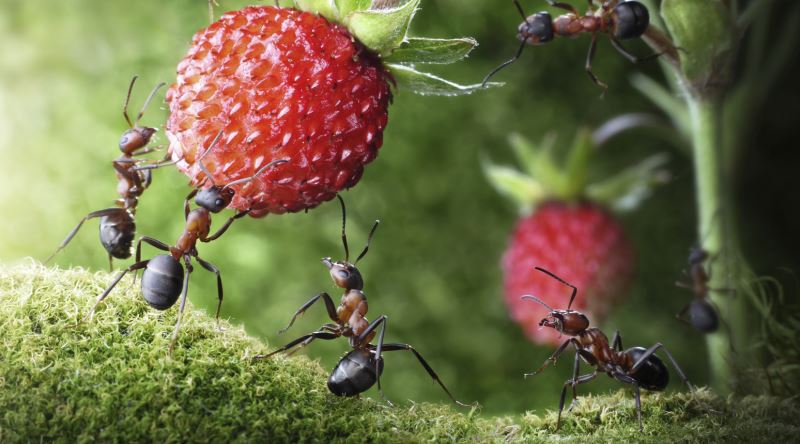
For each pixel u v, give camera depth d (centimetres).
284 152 10
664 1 12
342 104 10
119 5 20
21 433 10
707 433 10
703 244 12
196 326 10
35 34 20
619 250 14
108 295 10
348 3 10
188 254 11
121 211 11
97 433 10
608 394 11
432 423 10
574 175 14
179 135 10
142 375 10
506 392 16
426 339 17
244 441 10
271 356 10
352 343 10
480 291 17
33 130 20
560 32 12
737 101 13
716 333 12
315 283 17
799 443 10
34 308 10
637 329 17
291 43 10
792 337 11
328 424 10
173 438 10
